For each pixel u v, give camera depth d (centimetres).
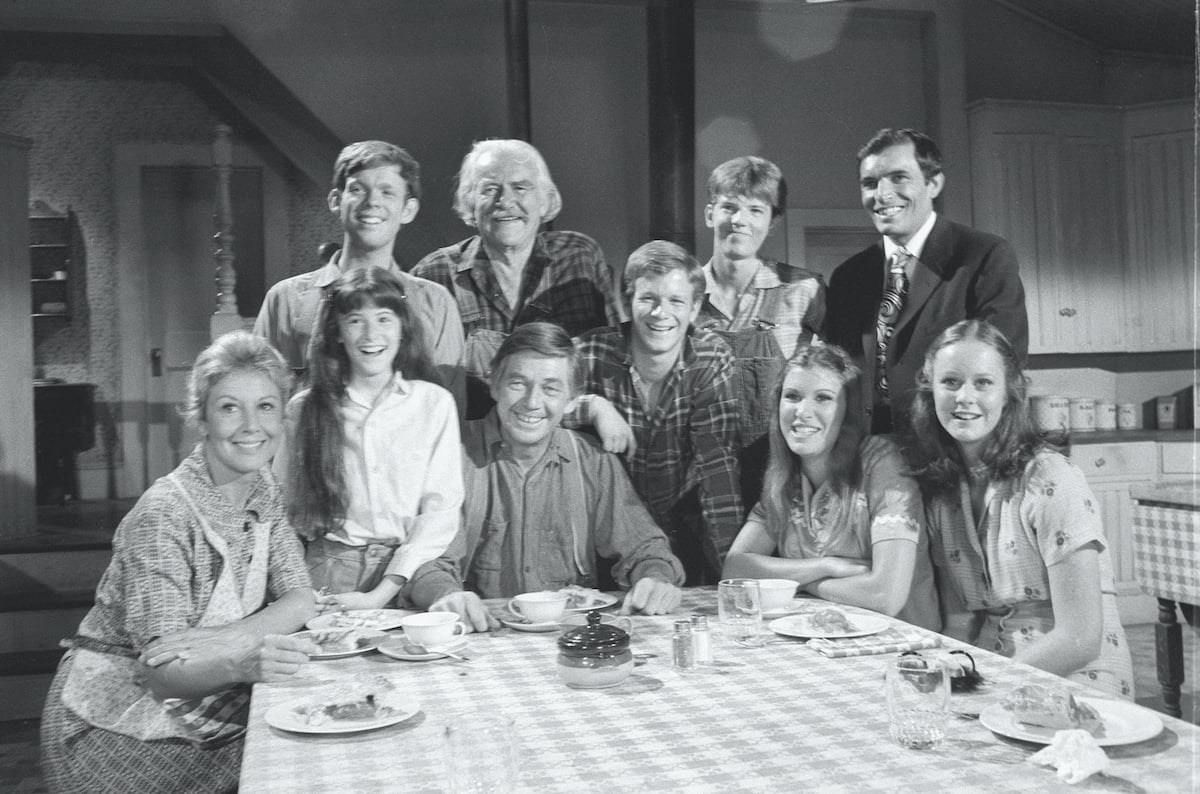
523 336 333
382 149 343
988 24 398
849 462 300
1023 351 395
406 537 315
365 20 357
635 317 351
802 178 376
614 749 152
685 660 200
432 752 153
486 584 327
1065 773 136
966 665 183
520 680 195
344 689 179
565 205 361
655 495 348
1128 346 421
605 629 193
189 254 358
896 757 146
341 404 319
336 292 328
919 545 292
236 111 357
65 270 356
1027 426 279
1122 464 425
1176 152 416
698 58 372
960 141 396
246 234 357
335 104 356
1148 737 149
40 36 353
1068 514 260
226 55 357
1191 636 415
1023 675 189
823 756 147
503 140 357
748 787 135
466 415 335
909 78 392
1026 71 405
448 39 360
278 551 242
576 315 352
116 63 357
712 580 350
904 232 379
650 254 352
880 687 183
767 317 363
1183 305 422
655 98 368
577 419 344
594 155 366
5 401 353
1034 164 405
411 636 216
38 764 327
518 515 330
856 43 386
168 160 357
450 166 356
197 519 223
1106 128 416
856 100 385
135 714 218
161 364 358
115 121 357
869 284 374
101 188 357
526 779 139
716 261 366
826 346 363
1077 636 252
